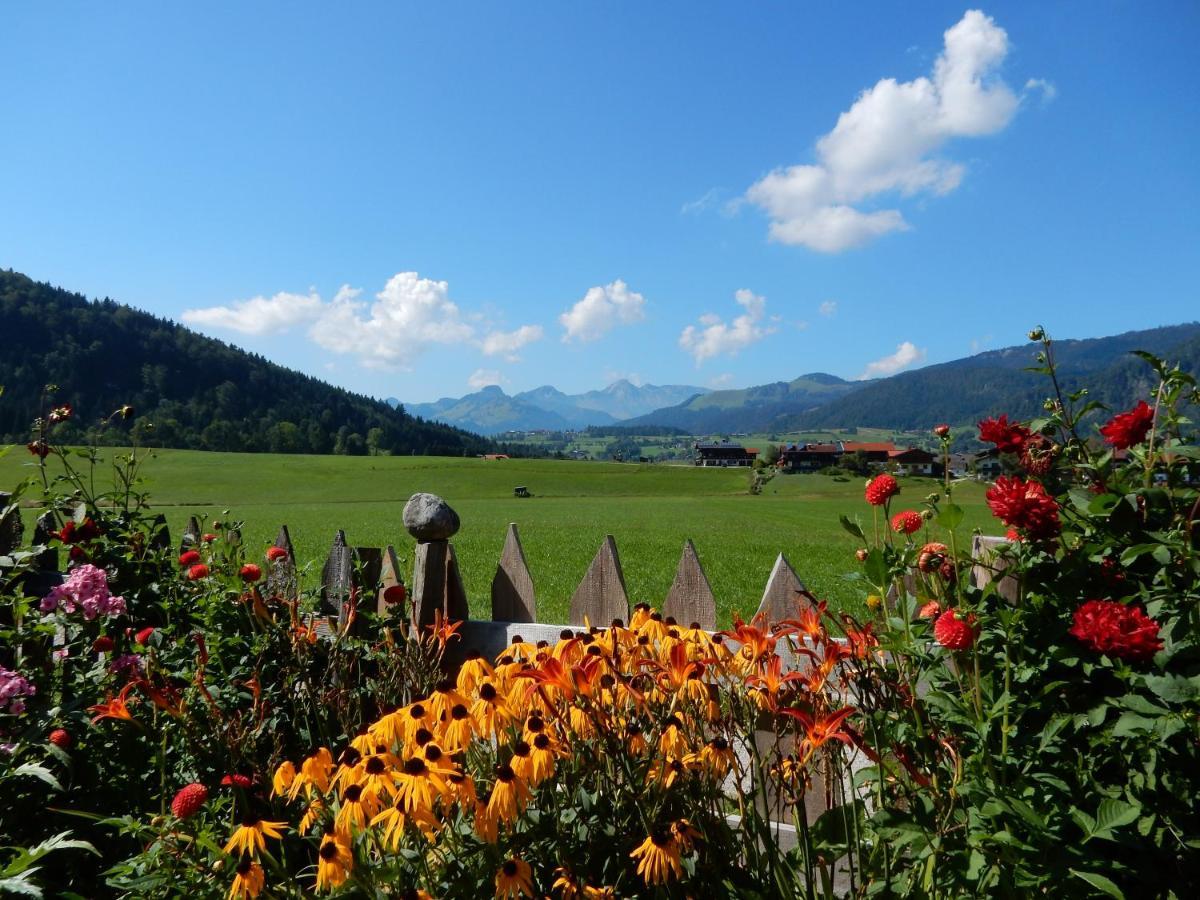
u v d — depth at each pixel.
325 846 1.56
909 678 1.92
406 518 3.21
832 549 15.95
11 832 2.38
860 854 1.74
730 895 1.69
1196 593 1.64
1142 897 1.49
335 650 2.82
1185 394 1.88
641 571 11.71
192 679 2.69
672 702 1.90
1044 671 1.70
